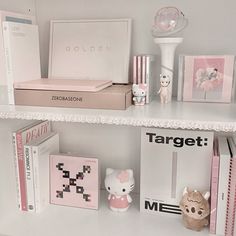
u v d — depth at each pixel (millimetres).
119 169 1163
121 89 953
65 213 1103
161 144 1010
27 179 1099
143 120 795
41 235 979
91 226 1022
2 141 1034
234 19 1020
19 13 1052
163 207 1060
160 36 998
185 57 1007
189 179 1013
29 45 1002
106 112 858
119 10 1103
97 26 1097
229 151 958
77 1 1133
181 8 1051
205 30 1047
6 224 1039
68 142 1269
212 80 996
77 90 894
